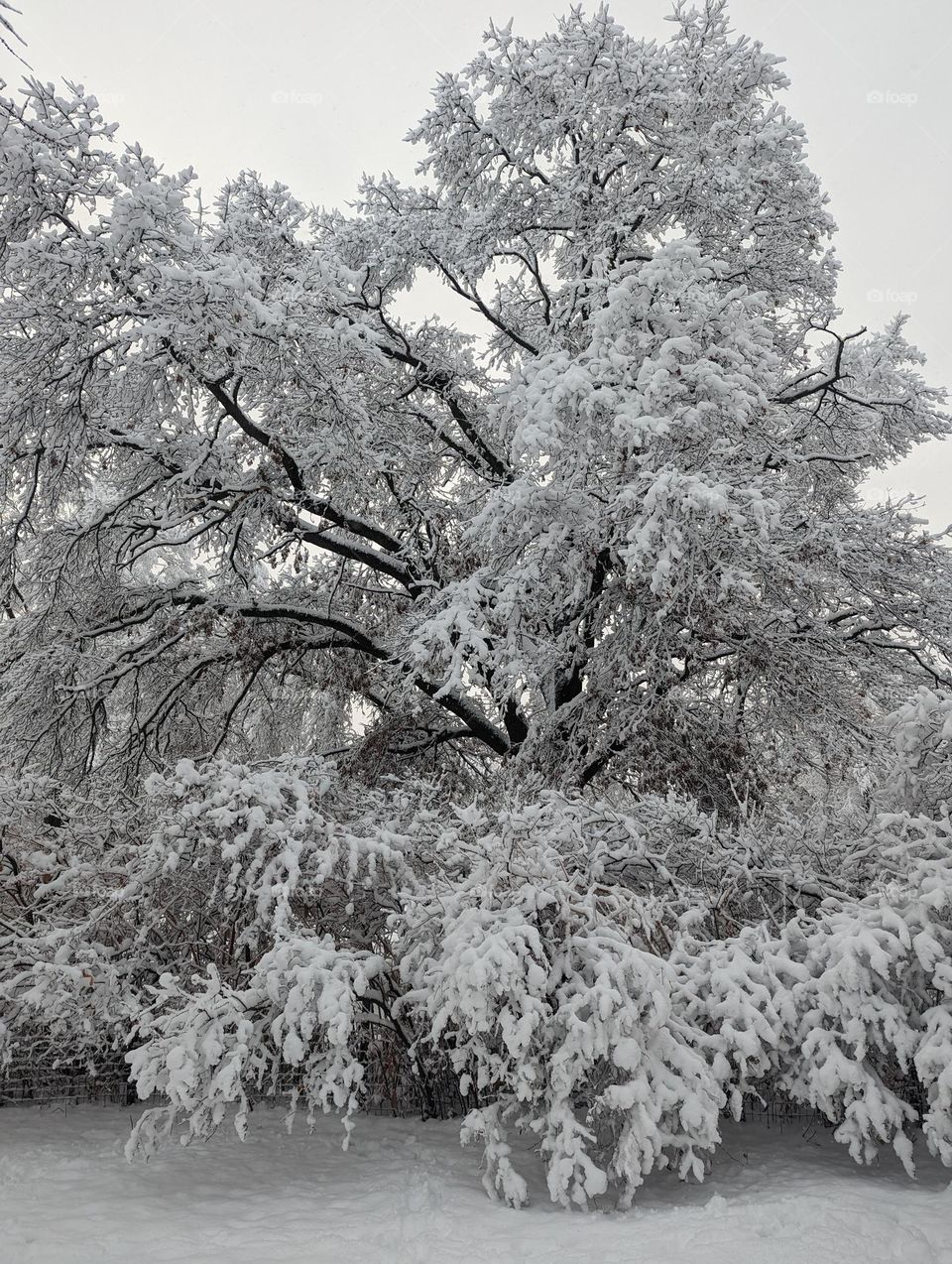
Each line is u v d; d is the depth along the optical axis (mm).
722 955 5395
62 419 9727
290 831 6305
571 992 5012
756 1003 5023
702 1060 4797
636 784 10961
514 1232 4348
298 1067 6414
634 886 6984
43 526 11609
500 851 5719
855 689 10914
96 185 8617
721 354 8578
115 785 11219
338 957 5434
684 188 11156
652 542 8500
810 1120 6352
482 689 11641
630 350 8648
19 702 11312
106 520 11156
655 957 4980
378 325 12188
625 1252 3990
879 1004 4895
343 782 8180
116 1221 4578
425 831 6812
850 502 12625
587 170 11695
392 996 6316
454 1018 4996
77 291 8984
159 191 8453
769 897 6754
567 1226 4406
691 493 7984
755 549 9320
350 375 11578
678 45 11719
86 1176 5461
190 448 11016
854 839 6547
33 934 7066
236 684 14594
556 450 8703
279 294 10062
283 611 12062
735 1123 6418
